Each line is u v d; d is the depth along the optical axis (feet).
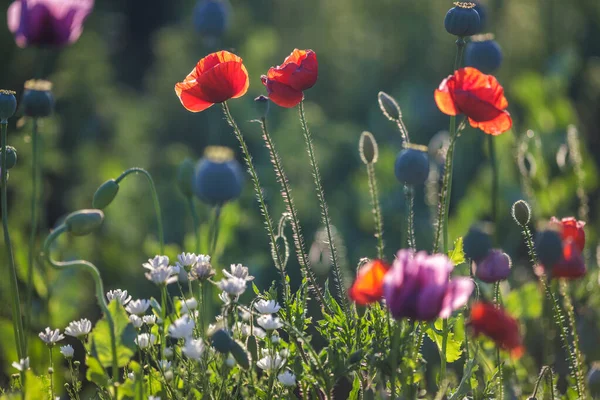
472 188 28.73
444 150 15.25
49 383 11.53
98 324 9.91
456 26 12.07
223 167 18.52
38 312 20.66
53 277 20.79
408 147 12.60
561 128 28.50
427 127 48.21
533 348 17.01
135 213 39.78
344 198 40.04
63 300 21.40
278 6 55.01
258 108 12.21
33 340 14.35
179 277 12.35
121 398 10.19
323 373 10.47
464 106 10.36
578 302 16.26
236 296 10.64
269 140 12.37
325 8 54.39
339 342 11.14
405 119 47.62
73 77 51.78
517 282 22.63
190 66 51.44
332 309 11.57
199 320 11.35
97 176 45.09
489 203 27.86
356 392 11.16
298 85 11.78
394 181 35.65
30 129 19.06
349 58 52.19
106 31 69.26
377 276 9.07
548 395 12.80
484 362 13.42
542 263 10.54
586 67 47.67
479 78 10.60
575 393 12.37
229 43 49.60
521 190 27.63
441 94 10.75
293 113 42.14
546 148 26.07
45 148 36.94
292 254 31.91
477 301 11.43
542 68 46.65
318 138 42.22
